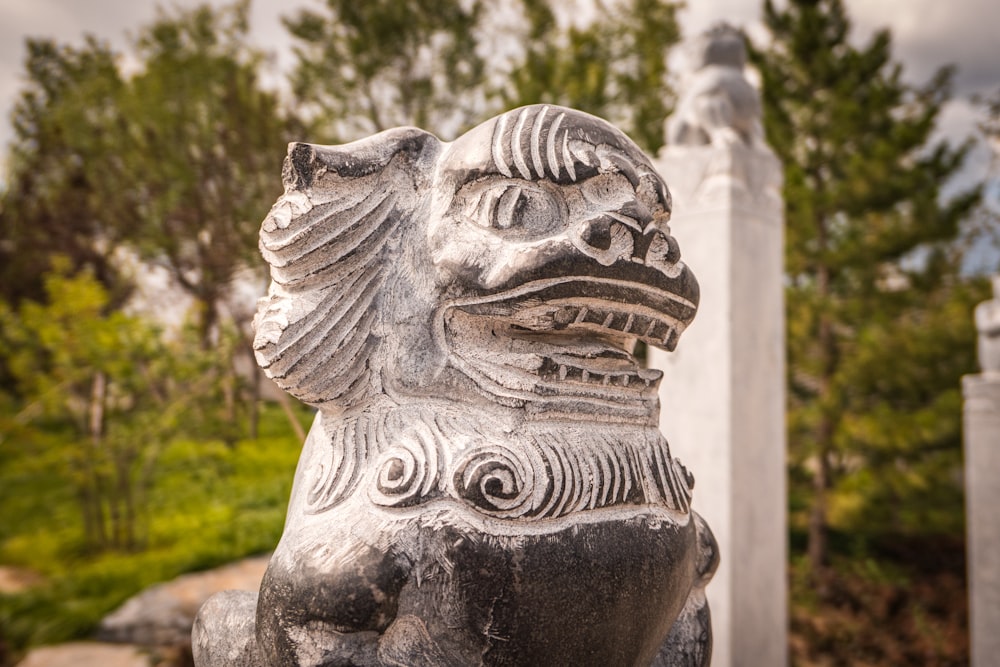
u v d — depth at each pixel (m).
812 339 6.51
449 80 9.77
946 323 6.13
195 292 6.44
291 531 1.03
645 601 1.06
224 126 5.63
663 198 1.14
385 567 0.93
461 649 0.96
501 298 1.04
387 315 1.11
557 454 1.03
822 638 5.29
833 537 7.59
